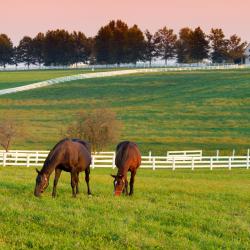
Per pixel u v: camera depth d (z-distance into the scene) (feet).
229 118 298.76
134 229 54.03
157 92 381.81
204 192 84.38
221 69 496.23
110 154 183.73
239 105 329.72
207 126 279.90
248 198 81.51
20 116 308.19
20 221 52.13
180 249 49.44
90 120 182.50
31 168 132.05
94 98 370.12
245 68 497.05
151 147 226.58
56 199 63.82
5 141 194.80
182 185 93.61
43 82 429.79
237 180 120.47
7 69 624.59
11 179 82.94
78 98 371.97
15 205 57.36
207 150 220.43
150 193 79.46
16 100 368.27
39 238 47.73
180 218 60.59
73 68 610.65
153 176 123.13
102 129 182.50
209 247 50.98
